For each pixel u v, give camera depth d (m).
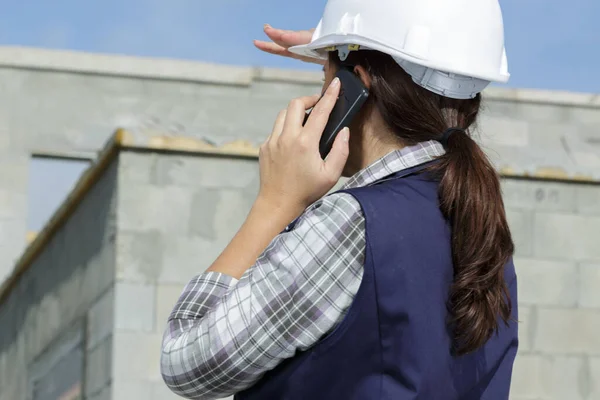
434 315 1.92
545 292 7.20
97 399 6.94
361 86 2.08
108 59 17.22
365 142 2.14
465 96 2.12
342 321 1.89
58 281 8.23
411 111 2.08
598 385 7.12
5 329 10.16
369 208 1.92
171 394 6.66
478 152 2.05
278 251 1.93
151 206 6.86
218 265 2.04
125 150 6.85
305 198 2.06
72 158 17.16
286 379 1.93
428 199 2.00
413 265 1.92
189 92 16.91
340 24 2.15
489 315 1.94
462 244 1.96
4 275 16.88
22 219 17.12
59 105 17.30
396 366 1.89
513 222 7.25
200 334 1.94
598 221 7.31
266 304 1.91
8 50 17.23
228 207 6.93
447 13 2.09
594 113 14.57
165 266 6.81
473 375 2.01
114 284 6.74
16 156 17.14
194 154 6.93
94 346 7.11
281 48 2.80
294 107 2.12
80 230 7.64
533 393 7.07
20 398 9.35
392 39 2.09
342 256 1.90
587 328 7.18
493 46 2.15
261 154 2.11
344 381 1.90
